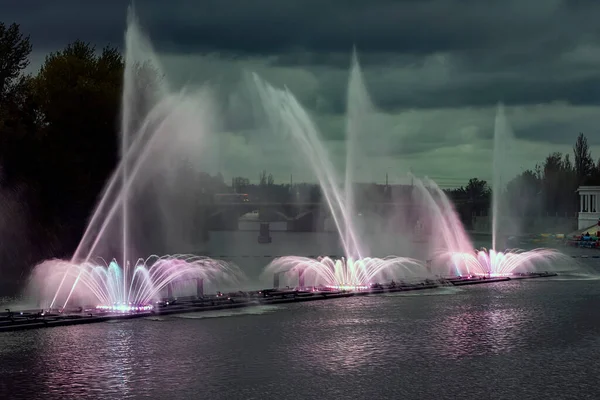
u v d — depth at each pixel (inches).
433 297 2881.4
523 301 2780.5
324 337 2012.8
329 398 1456.7
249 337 2000.5
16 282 3331.7
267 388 1515.7
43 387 1498.5
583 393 1496.1
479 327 2193.7
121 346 1861.5
